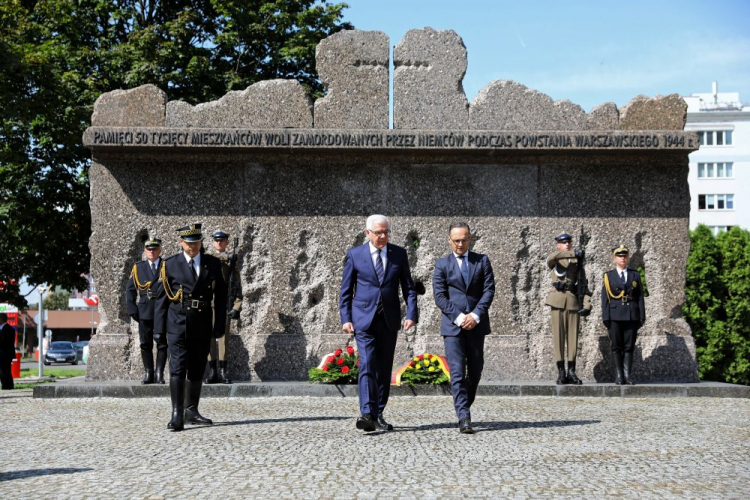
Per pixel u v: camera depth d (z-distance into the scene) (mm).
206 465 7523
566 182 15727
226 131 15039
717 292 32406
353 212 15570
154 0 30922
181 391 9812
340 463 7574
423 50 15602
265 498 6227
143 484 6758
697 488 6547
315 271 15516
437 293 9711
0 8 25266
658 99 15648
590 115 15617
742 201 70000
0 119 23250
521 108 15617
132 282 14195
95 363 15086
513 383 14336
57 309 91188
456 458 7812
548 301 14469
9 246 26375
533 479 6879
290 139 15070
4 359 20953
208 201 15523
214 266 10188
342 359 14016
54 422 10602
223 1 30391
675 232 15695
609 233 15680
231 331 15336
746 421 10430
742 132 70188
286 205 15555
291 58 30484
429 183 15648
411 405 12172
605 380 15359
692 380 15336
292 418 10773
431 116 15547
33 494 6457
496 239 15633
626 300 14125
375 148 15148
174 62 29344
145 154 15391
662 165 15750
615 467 7391
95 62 28922
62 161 26484
